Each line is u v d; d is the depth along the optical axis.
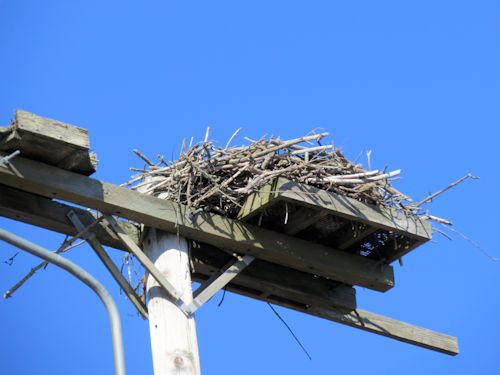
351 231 13.81
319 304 14.40
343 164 13.47
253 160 13.06
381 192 13.64
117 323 10.65
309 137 13.25
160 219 12.75
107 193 12.51
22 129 11.80
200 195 13.17
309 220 13.28
